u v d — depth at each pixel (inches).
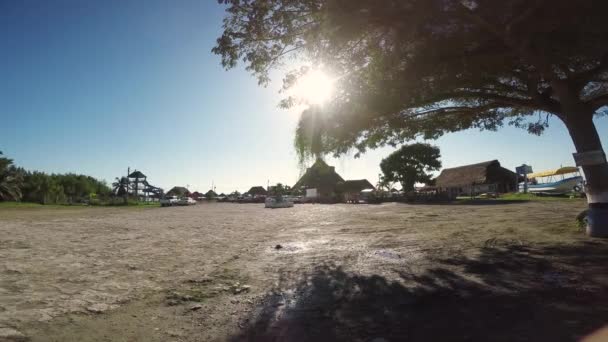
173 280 291.3
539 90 482.6
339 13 295.1
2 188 2261.3
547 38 302.4
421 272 288.5
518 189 2234.3
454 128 585.0
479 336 163.9
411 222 732.0
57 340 171.5
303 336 174.9
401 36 312.7
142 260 377.1
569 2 256.2
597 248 334.0
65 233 639.1
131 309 220.1
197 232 660.1
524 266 285.7
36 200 2541.8
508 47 342.3
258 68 382.0
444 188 2701.8
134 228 741.3
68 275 306.2
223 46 360.2
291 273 308.5
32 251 429.4
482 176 2493.8
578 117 400.5
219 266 345.4
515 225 559.2
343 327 183.8
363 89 379.6
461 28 308.5
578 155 397.1
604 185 390.3
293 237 560.1
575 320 175.6
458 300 215.2
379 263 332.2
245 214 1288.1
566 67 386.3
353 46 345.4
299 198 2751.0
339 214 1135.0
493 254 341.1
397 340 164.9
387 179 2554.1
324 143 440.1
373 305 215.5
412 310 203.5
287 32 353.4
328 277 288.2
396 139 586.9
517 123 595.2
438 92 417.1
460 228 568.1
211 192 4601.4
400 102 408.5
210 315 209.0
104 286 272.4
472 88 454.0
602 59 359.9
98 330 186.2
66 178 3459.6
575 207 926.4
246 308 220.2
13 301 229.3
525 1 273.6
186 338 177.0
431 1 279.1
